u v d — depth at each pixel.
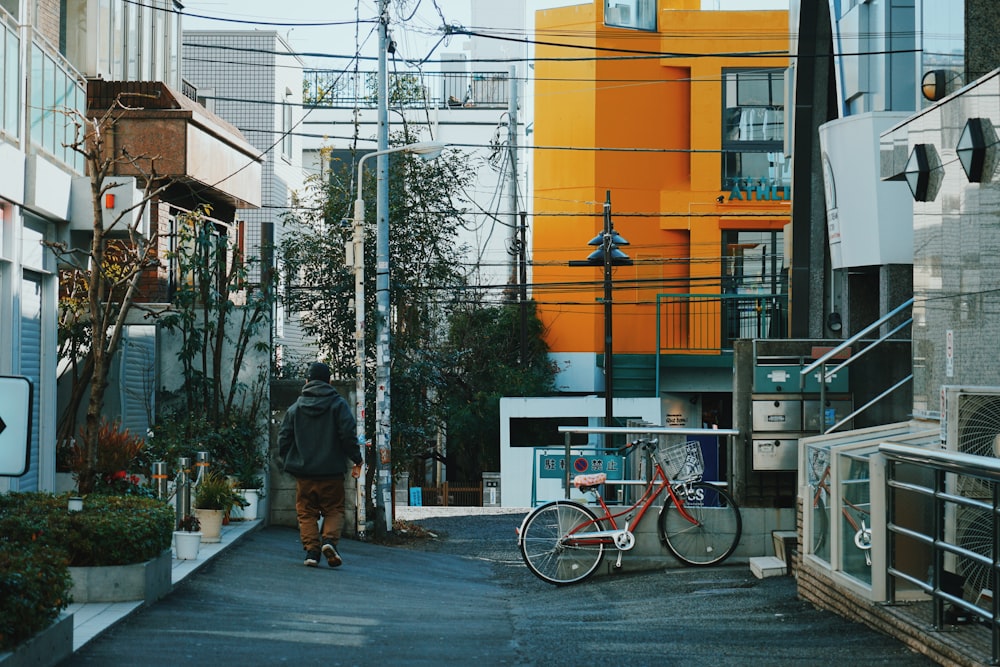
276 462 19.20
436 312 35.06
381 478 21.34
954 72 12.02
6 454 6.15
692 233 38.19
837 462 9.12
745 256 38.38
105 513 9.38
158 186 20.52
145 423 19.92
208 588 10.85
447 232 25.33
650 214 37.75
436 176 25.19
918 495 8.09
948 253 10.92
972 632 7.13
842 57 18.80
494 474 39.91
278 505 19.14
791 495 14.03
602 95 38.31
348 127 44.25
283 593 11.28
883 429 10.91
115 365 18.62
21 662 6.25
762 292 38.06
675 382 38.00
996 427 8.84
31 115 14.27
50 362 15.48
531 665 7.50
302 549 15.66
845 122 17.16
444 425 38.66
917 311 11.75
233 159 23.02
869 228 16.80
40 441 15.20
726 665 7.34
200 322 19.84
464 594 13.10
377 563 15.61
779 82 38.25
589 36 38.16
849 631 8.38
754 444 14.05
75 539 9.05
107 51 21.42
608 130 38.38
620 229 38.50
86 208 15.70
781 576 12.09
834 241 17.81
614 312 38.78
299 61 40.97
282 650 7.84
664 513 13.27
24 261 14.36
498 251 45.12
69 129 15.87
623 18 38.41
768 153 38.31
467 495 40.25
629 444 13.61
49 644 6.76
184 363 18.48
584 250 38.66
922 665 6.93
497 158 41.28
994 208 9.84
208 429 17.64
